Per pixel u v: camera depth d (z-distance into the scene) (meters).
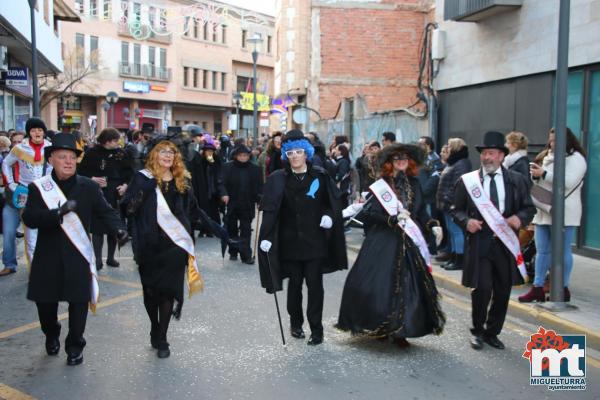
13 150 8.25
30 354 5.41
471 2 11.13
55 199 4.97
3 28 13.82
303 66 21.30
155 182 5.29
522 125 10.81
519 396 4.66
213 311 6.87
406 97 19.86
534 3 10.33
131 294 7.58
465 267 5.70
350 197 12.97
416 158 5.77
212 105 54.06
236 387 4.71
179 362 5.25
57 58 21.36
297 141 5.66
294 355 5.46
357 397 4.56
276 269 5.71
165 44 49.12
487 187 5.63
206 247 11.27
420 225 5.82
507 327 6.52
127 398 4.49
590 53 9.27
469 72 12.28
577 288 7.73
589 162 9.52
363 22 19.69
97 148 8.95
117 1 42.97
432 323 5.54
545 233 7.06
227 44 54.31
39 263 4.97
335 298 7.58
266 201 5.72
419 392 4.68
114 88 46.03
